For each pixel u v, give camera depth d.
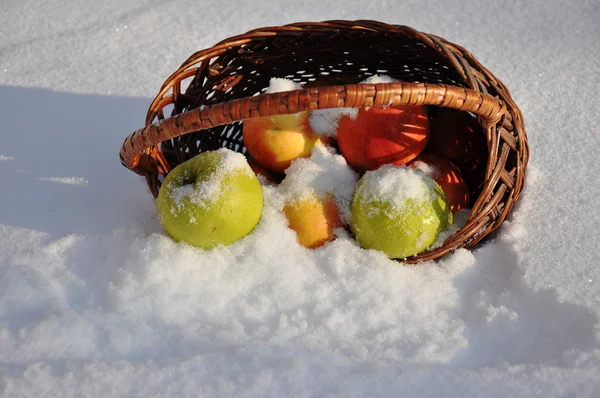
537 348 0.67
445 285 0.71
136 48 0.96
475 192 0.78
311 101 0.63
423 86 0.63
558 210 0.75
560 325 0.67
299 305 0.70
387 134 0.73
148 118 0.73
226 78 0.77
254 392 0.63
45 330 0.67
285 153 0.76
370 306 0.69
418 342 0.67
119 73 0.94
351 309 0.69
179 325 0.68
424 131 0.74
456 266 0.72
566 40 0.94
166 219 0.70
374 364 0.65
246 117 0.64
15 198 0.80
